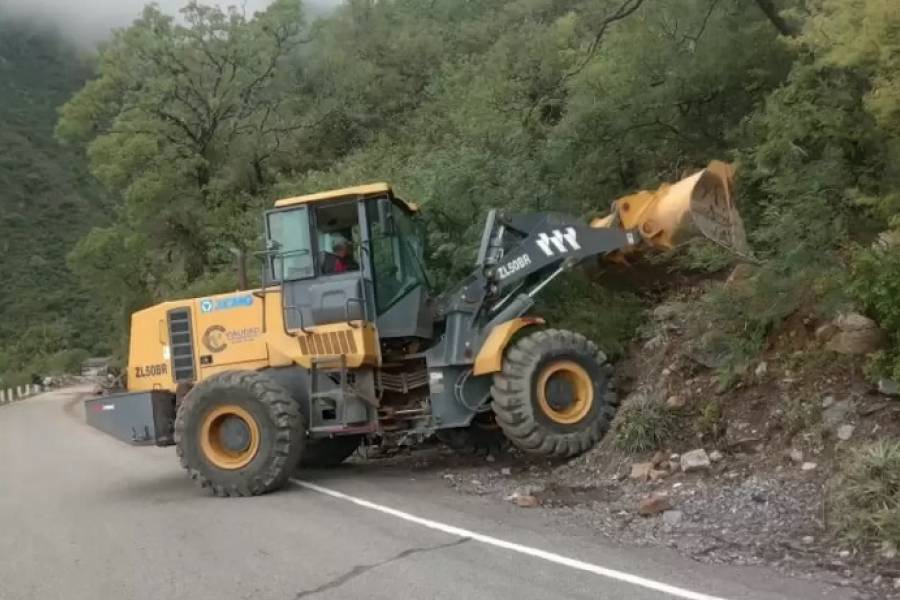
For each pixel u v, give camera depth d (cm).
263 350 962
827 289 745
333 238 961
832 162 816
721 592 501
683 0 1238
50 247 10975
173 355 995
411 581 560
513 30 2639
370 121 3142
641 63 1239
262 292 966
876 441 645
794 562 554
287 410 904
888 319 668
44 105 16925
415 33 3550
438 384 932
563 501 765
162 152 3070
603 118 1252
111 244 3381
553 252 919
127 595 578
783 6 1135
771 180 891
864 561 543
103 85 3225
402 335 945
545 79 1617
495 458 1018
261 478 893
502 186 1179
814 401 719
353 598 536
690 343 871
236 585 581
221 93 3109
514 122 1412
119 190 3256
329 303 929
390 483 922
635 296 1029
